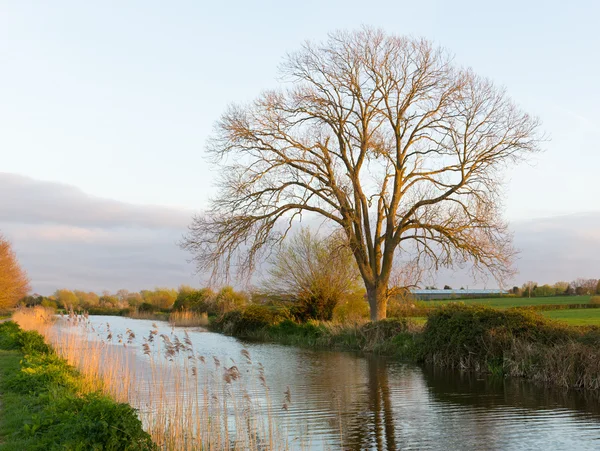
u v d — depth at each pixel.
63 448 7.90
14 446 8.41
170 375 19.28
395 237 34.34
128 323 52.69
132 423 8.55
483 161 32.88
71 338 23.61
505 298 64.50
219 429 11.86
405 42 34.28
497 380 19.67
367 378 20.42
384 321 31.30
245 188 33.62
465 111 33.06
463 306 25.22
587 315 34.78
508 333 21.97
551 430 12.49
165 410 12.46
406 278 34.88
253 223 33.44
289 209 34.03
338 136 36.03
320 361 25.64
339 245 34.12
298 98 34.72
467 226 32.34
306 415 14.04
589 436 11.97
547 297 65.75
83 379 14.92
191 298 65.44
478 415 14.05
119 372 18.25
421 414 14.16
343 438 11.85
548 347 20.48
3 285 59.56
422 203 33.94
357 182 34.94
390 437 11.94
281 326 39.88
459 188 33.12
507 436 12.01
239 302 58.59
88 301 86.88
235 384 18.20
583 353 18.31
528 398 16.27
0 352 21.45
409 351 26.56
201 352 28.16
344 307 41.97
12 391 12.95
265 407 14.92
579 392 17.12
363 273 34.84
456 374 21.41
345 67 34.50
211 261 33.09
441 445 11.35
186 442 10.98
